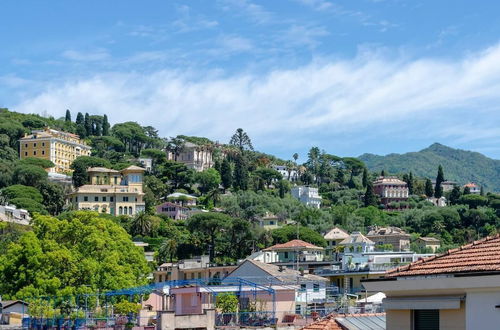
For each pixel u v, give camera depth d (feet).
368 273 393.50
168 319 193.98
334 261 506.48
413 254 470.39
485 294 61.16
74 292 323.78
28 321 268.41
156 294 354.74
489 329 60.54
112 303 333.83
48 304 294.46
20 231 468.75
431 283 64.08
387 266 417.90
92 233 357.41
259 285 281.74
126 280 347.77
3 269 332.39
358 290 382.42
